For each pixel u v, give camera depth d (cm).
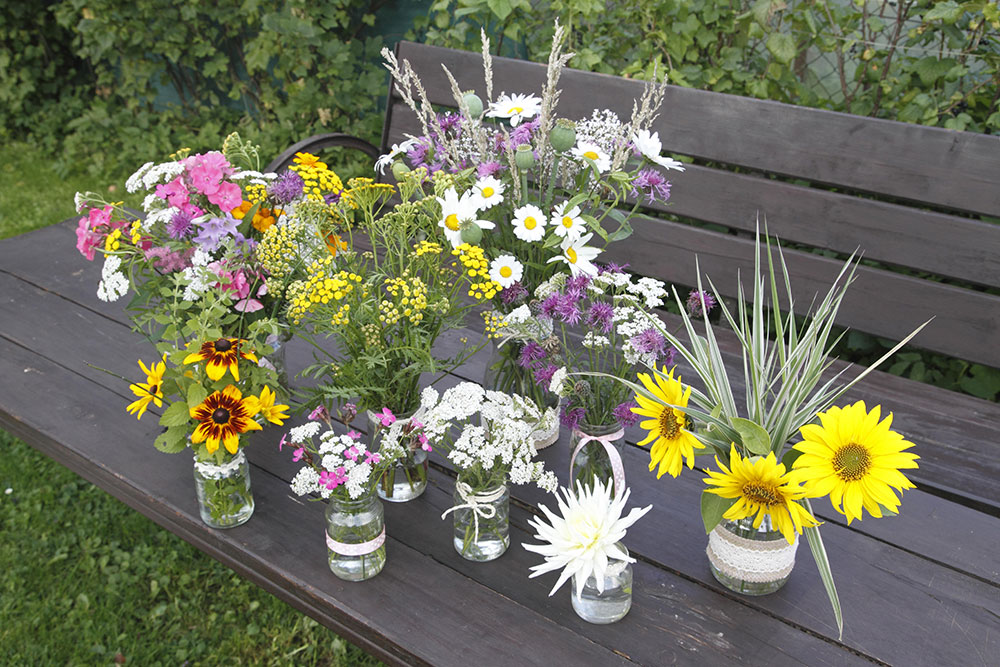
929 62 219
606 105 204
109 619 183
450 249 124
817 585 115
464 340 126
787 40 229
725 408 107
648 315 111
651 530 125
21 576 194
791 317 108
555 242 117
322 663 175
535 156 128
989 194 169
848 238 184
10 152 425
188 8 368
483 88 222
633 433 147
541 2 270
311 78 347
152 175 127
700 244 200
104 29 380
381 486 131
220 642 180
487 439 113
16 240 226
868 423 92
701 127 195
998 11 202
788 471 105
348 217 137
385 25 350
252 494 135
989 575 117
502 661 104
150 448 146
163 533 205
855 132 179
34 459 229
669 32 246
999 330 172
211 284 124
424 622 110
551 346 120
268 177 135
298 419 152
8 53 420
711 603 113
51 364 170
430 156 139
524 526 128
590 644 107
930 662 104
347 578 117
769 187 191
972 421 159
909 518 128
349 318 115
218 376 115
